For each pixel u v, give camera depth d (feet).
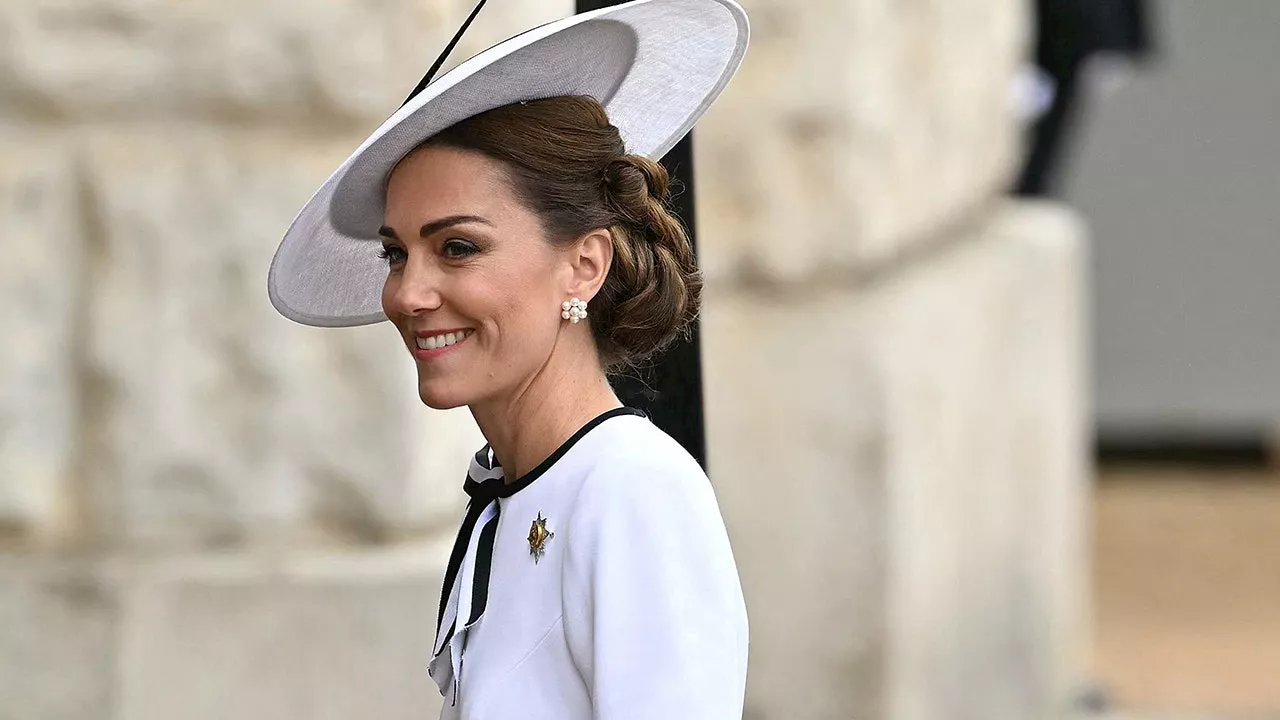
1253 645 83.82
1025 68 75.92
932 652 55.72
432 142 20.67
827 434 51.98
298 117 38.52
